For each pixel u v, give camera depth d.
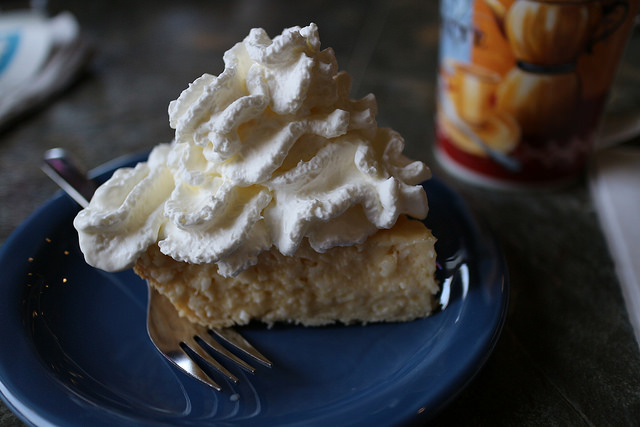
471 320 0.27
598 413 0.26
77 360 0.27
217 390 0.26
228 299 0.29
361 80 0.49
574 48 0.32
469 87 0.35
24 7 0.61
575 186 0.38
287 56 0.27
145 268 0.29
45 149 0.41
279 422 0.25
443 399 0.24
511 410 0.26
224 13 0.63
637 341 0.29
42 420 0.24
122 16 0.62
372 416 0.24
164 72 0.51
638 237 0.33
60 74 0.48
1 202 0.37
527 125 0.34
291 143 0.27
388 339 0.29
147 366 0.27
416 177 0.29
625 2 0.31
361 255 0.29
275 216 0.28
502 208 0.36
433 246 0.29
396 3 0.67
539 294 0.31
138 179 0.29
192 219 0.27
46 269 0.30
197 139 0.27
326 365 0.28
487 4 0.32
